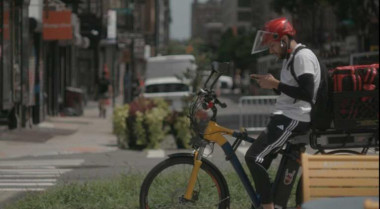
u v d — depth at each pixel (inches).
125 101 1622.8
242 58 4813.0
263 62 2317.9
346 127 267.4
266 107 1048.8
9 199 411.8
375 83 267.6
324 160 215.6
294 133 276.8
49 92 1327.5
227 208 293.9
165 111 807.7
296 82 270.2
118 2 2571.4
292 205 336.5
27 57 996.6
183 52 2655.0
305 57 268.7
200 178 295.6
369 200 168.6
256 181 280.2
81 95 1457.9
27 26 994.7
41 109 1175.0
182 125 791.7
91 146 821.9
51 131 1008.9
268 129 276.8
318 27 2498.8
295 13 1608.0
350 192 214.2
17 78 969.5
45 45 1262.3
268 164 287.9
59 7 1194.6
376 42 1584.6
